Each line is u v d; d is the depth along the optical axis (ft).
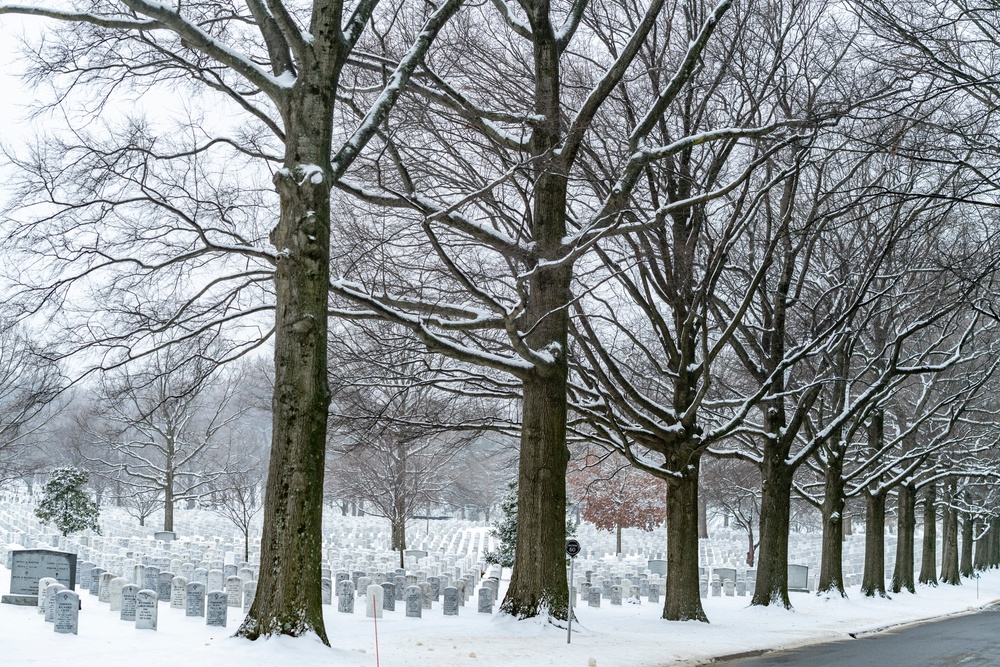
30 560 65.92
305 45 49.19
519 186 64.59
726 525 292.81
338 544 170.30
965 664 52.85
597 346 74.38
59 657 42.88
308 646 44.83
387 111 52.49
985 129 57.72
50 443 178.50
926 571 163.84
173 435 155.33
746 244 93.61
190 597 65.05
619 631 67.46
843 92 73.10
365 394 81.30
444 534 203.82
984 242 63.00
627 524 206.49
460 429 75.61
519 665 47.62
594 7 74.38
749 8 70.79
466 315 65.62
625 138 68.95
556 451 64.39
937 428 136.36
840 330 94.07
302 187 47.78
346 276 61.67
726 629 74.79
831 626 82.64
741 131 64.54
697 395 74.02
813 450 95.09
